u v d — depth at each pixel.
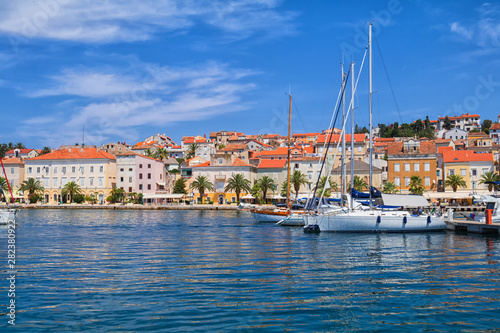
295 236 44.19
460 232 47.69
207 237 43.72
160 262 28.36
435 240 40.69
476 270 26.02
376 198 49.19
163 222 65.75
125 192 130.00
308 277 23.81
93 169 129.25
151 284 22.08
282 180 121.00
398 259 29.73
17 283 22.30
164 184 134.75
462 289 21.36
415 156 107.69
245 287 21.53
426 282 22.78
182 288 21.28
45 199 130.00
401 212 46.44
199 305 18.56
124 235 45.75
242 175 117.50
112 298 19.56
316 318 17.08
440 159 117.94
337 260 29.23
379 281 22.97
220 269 25.92
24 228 54.44
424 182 106.69
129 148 191.75
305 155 127.62
